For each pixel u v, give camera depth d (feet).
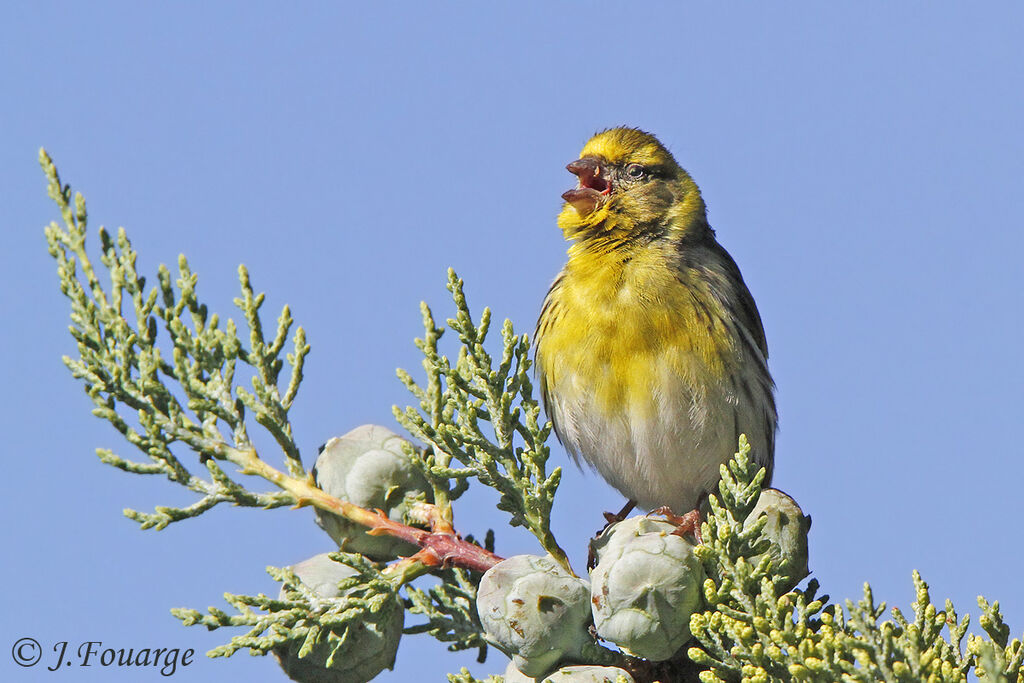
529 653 23.18
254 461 26.53
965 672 24.49
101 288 27.84
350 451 26.61
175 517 25.70
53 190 28.09
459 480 27.53
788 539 25.58
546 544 26.76
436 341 28.19
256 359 27.14
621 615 22.85
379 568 25.52
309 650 24.30
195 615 24.32
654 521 24.44
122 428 26.58
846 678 22.67
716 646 23.21
